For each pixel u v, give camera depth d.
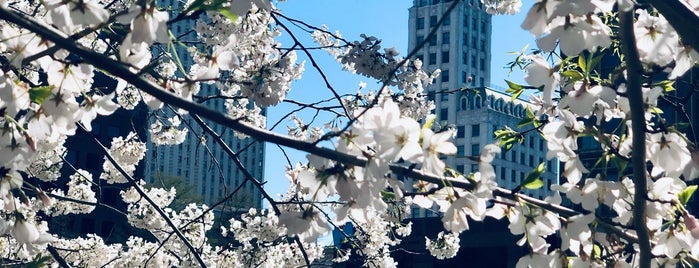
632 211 3.69
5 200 3.60
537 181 3.31
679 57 3.76
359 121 2.98
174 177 45.00
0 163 3.29
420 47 2.85
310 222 3.28
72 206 11.94
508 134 5.36
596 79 3.94
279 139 2.92
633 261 3.69
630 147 3.91
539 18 3.17
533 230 3.38
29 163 3.40
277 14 7.12
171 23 3.16
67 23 3.08
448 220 3.21
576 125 3.73
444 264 38.38
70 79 3.40
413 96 8.98
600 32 3.16
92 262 10.73
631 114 3.60
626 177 3.67
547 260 3.41
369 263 10.27
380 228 10.37
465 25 132.62
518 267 3.44
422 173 3.09
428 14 133.75
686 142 3.66
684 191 3.63
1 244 8.20
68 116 3.39
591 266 3.53
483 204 3.20
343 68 8.85
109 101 3.45
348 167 3.02
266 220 9.79
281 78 6.46
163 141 11.97
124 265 10.76
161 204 11.88
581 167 3.64
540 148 130.25
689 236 3.58
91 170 45.00
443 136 2.99
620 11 3.60
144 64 3.37
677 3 3.54
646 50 3.73
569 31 3.18
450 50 131.50
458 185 3.12
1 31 3.48
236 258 9.77
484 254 40.16
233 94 9.30
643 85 4.11
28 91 3.34
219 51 3.39
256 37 7.58
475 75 132.50
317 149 2.94
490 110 123.69
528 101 5.30
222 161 122.69
